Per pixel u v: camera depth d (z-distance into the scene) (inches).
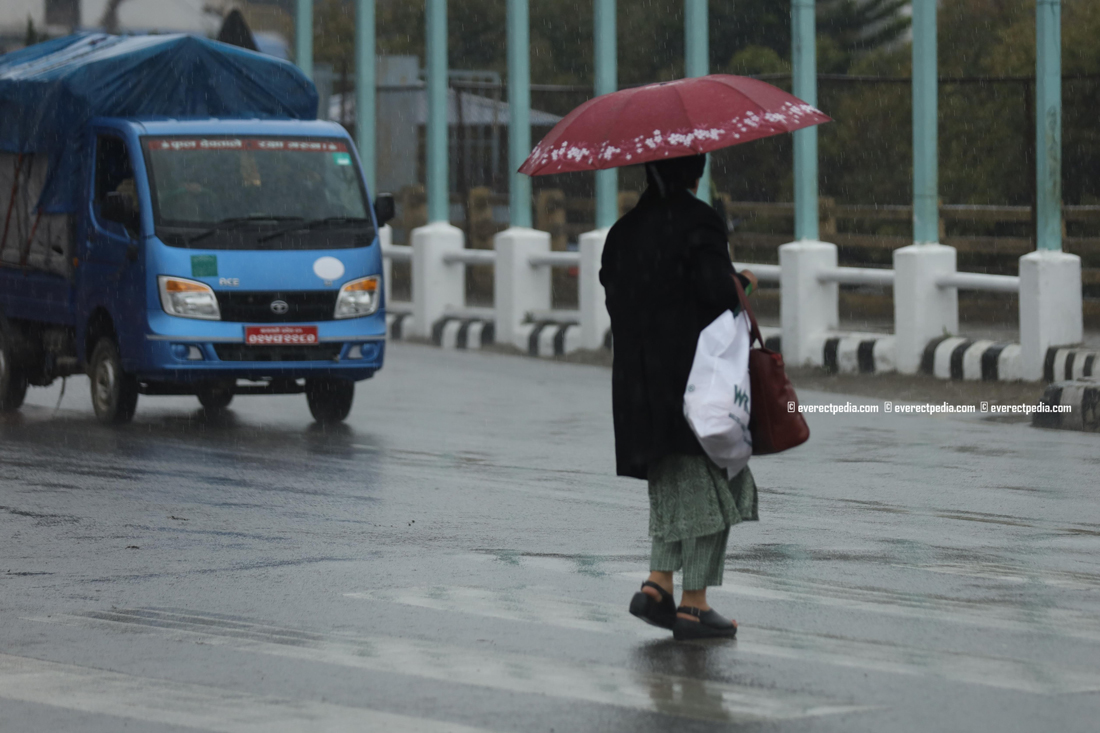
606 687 524.1
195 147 1286.9
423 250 2138.3
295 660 567.5
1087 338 1770.4
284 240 1272.1
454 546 786.8
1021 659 552.7
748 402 570.3
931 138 1598.2
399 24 4207.7
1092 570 712.4
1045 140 1492.4
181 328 1235.2
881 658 556.1
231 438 1226.6
